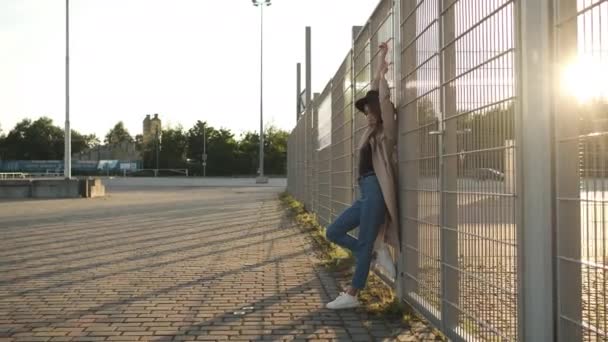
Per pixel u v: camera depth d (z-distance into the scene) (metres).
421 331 5.20
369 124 6.19
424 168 5.29
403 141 5.95
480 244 4.11
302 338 5.09
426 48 5.23
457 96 4.49
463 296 4.42
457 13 4.48
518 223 3.56
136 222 16.27
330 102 11.76
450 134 4.64
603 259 2.89
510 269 3.70
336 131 10.81
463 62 4.37
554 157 3.28
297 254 10.14
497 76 3.84
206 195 32.25
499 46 3.81
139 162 96.62
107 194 33.91
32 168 89.56
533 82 3.42
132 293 6.98
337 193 10.66
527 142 3.48
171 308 6.21
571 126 3.13
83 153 113.81
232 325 5.53
